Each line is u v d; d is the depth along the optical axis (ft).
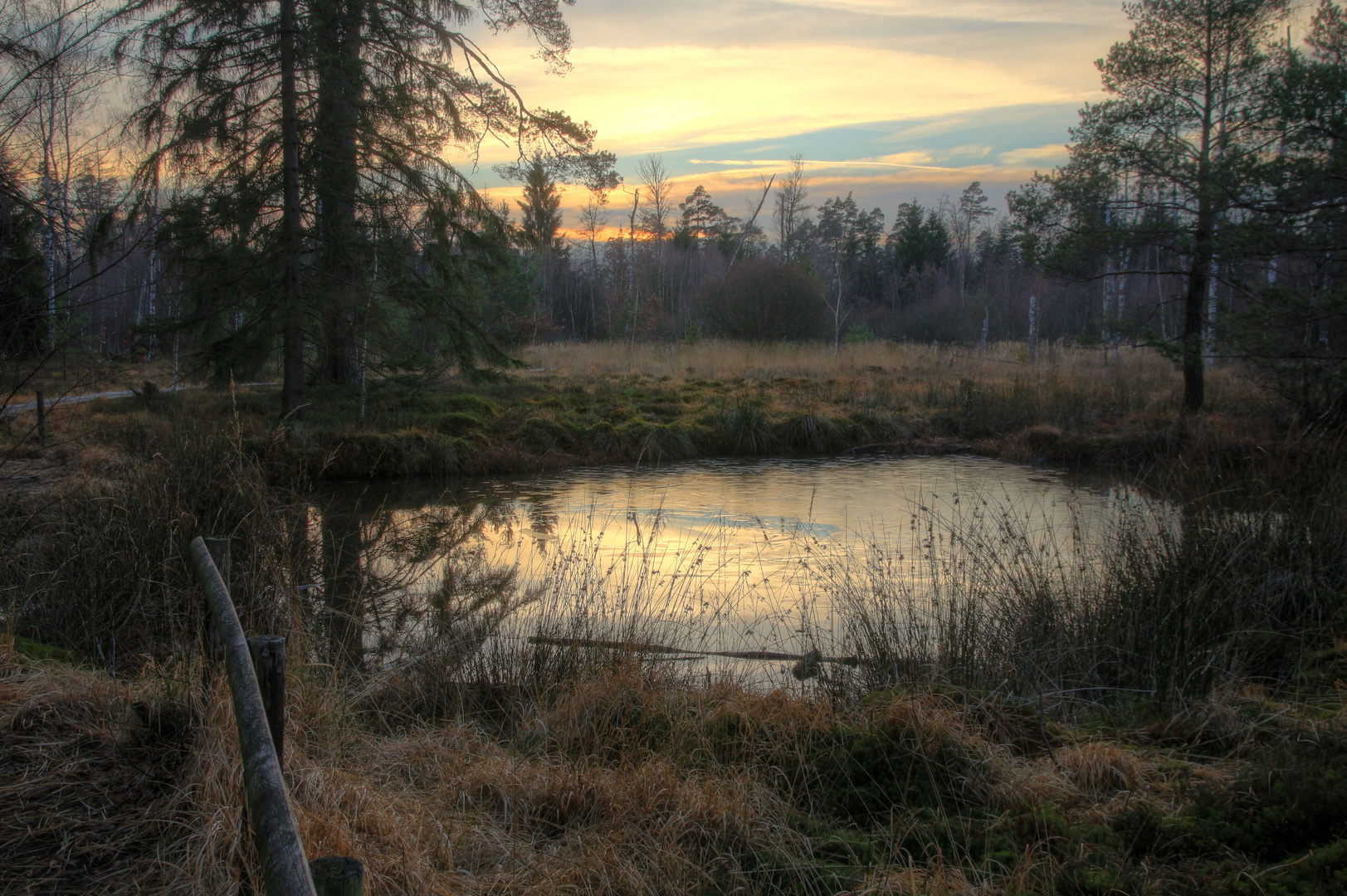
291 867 5.21
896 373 79.61
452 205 48.44
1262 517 22.02
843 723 14.61
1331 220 37.55
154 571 18.37
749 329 111.24
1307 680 16.30
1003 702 15.46
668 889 10.37
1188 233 50.31
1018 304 156.35
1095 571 21.36
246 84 43.27
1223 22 48.08
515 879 10.37
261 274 44.50
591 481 44.86
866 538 30.96
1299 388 40.06
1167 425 49.11
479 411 55.62
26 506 21.66
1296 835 10.46
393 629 21.08
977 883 10.31
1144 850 10.75
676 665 18.21
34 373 16.57
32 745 10.98
